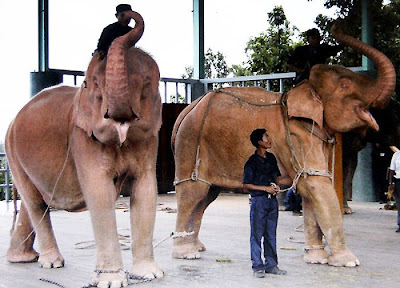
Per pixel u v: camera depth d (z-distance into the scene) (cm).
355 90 772
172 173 1853
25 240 785
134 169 669
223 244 918
